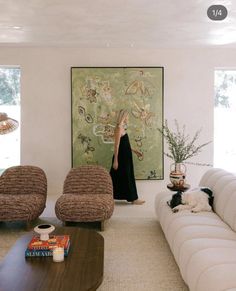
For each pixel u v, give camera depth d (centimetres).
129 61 569
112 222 434
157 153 575
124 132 542
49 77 567
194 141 560
